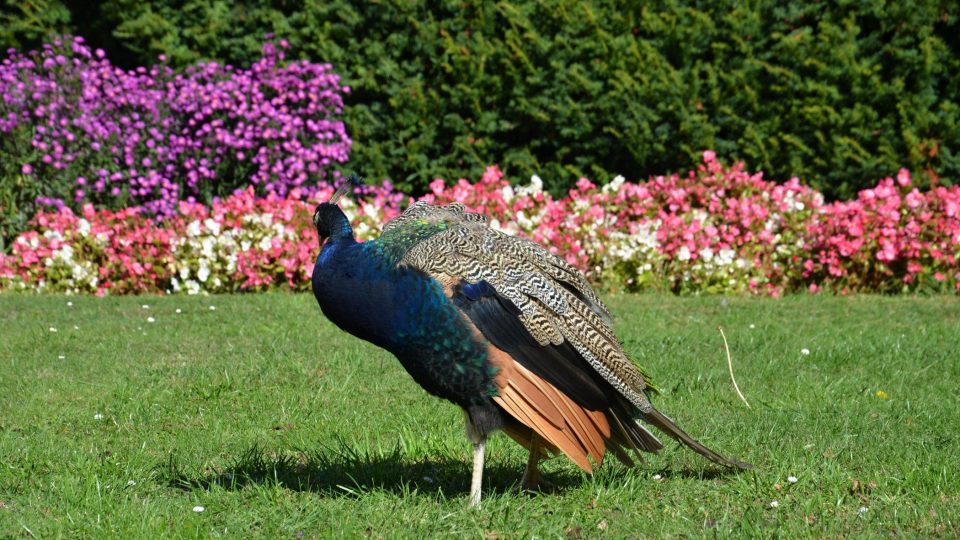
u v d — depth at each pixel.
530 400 6.01
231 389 9.14
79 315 11.95
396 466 7.30
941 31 15.16
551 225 13.65
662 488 6.72
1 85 15.30
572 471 7.25
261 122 15.61
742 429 7.98
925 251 13.45
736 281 13.54
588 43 15.77
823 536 5.83
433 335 6.00
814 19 15.59
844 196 15.30
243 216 13.65
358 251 6.17
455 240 6.12
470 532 5.98
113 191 15.34
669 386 9.23
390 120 16.34
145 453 7.55
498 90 16.08
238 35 16.80
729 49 15.62
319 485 6.92
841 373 9.65
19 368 9.73
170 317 11.84
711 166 14.33
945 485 6.50
